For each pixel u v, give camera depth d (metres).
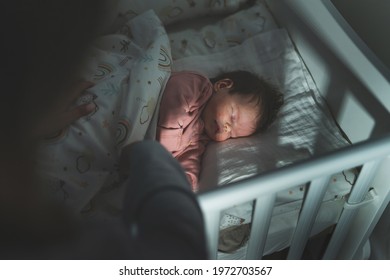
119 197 0.94
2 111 0.26
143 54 1.09
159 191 0.39
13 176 0.28
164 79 1.09
